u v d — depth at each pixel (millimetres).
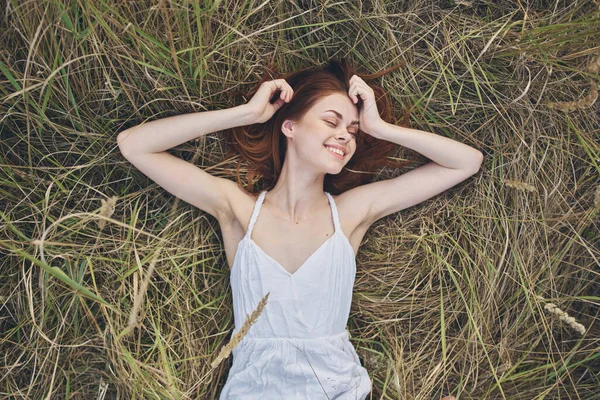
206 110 1798
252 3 1720
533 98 1857
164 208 1880
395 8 1851
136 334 1855
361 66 1881
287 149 1754
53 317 1792
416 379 1955
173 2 1600
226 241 1772
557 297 1922
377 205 1778
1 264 1772
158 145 1654
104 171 1812
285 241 1699
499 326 1932
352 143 1713
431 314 1966
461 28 1856
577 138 1873
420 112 1884
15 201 1752
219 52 1739
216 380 1908
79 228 1782
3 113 1688
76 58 1608
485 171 1908
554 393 1932
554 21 1829
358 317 1972
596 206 1774
